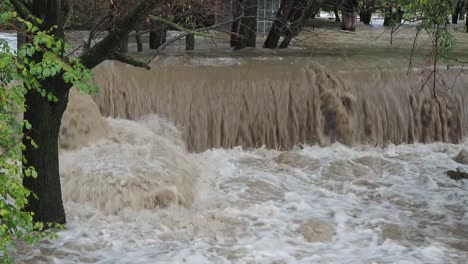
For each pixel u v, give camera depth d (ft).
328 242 27.53
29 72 21.03
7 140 19.43
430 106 44.37
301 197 32.81
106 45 25.03
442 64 48.29
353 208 31.53
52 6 24.66
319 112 42.75
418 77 45.19
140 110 40.57
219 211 30.22
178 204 30.81
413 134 44.24
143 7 24.66
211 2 47.09
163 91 41.04
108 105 40.11
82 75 22.13
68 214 28.66
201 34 26.58
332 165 37.78
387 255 26.17
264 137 41.88
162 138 38.09
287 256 25.84
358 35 73.72
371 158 39.09
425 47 60.70
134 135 37.29
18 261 24.32
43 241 26.07
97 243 26.32
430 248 26.89
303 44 59.52
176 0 40.32
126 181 30.81
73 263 24.52
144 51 52.65
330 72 44.62
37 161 26.17
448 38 35.50
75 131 35.81
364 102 43.60
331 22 90.84
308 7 58.03
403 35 73.10
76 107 36.37
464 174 36.70
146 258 25.11
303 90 42.96
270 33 58.03
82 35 44.34
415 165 38.96
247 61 48.70
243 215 29.94
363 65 48.16
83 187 30.50
